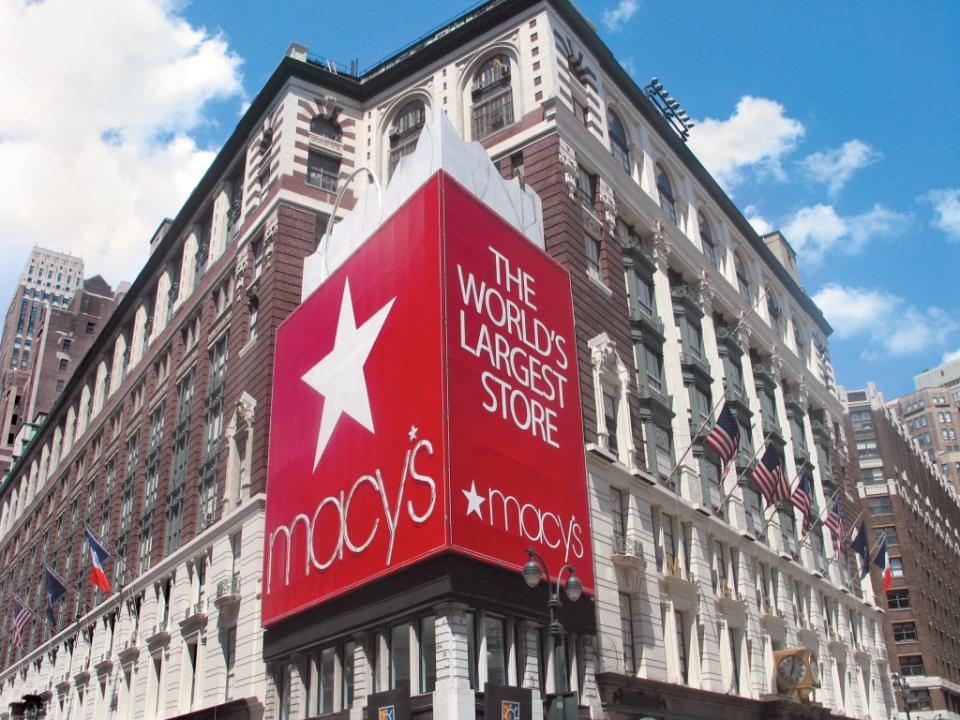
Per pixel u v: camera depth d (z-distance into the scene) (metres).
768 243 80.62
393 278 35.59
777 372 64.69
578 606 33.81
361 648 32.09
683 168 59.53
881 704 64.50
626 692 35.16
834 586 62.22
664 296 50.84
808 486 63.31
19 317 196.00
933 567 107.00
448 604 28.69
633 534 39.62
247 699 36.84
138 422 62.34
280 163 49.69
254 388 45.28
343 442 35.31
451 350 32.06
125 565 56.44
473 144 38.66
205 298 55.25
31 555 84.06
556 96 45.41
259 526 40.50
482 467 31.34
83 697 56.84
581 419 37.72
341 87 53.38
